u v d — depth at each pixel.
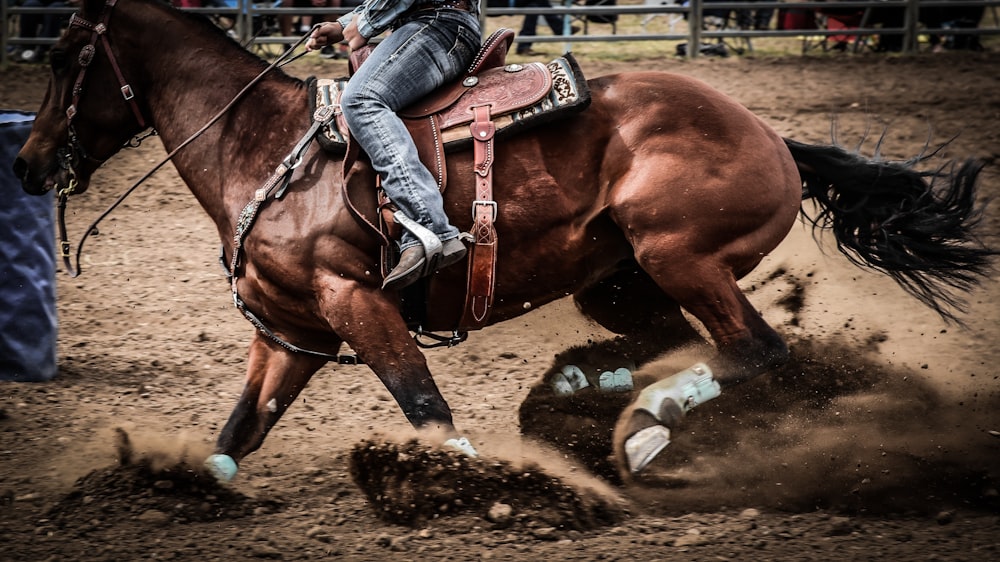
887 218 6.93
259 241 6.61
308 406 8.52
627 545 6.03
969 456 7.20
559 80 6.59
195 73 7.02
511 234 6.54
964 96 16.84
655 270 6.39
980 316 10.13
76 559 5.95
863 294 10.70
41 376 8.97
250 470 7.28
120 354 9.66
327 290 6.50
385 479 6.57
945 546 5.92
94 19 7.05
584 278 6.78
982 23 22.20
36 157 7.18
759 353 6.40
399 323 6.57
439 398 6.60
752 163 6.41
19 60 19.38
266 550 6.04
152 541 6.19
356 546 6.09
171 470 6.93
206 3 18.88
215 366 9.39
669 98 6.55
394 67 6.47
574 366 7.95
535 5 19.44
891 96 16.92
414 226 6.30
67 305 10.81
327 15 19.03
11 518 6.50
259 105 6.89
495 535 6.16
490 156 6.47
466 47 6.69
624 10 19.09
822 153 6.96
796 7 19.50
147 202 13.93
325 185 6.54
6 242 8.82
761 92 17.17
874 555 5.81
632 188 6.38
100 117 7.13
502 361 9.47
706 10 19.73
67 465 7.30
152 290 11.23
